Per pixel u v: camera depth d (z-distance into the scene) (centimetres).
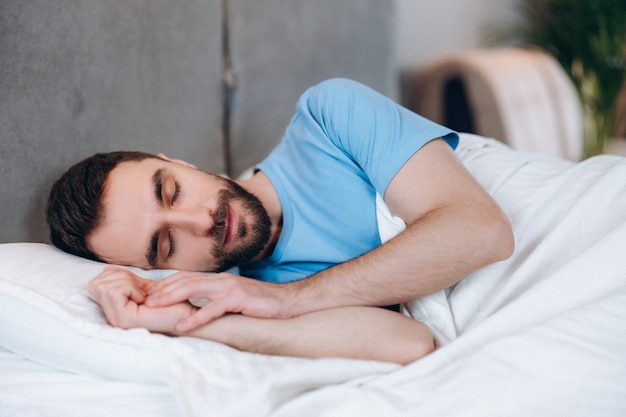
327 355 85
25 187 119
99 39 136
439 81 259
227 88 190
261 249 109
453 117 267
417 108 283
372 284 90
